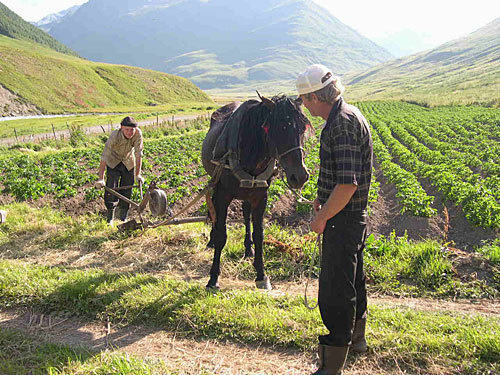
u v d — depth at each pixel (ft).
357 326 12.17
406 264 19.51
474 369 11.10
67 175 49.14
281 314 14.56
